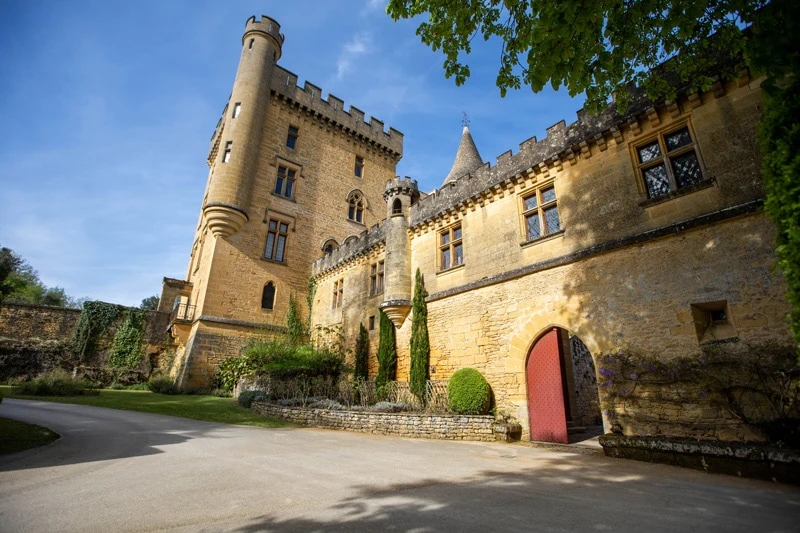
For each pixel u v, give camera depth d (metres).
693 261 7.84
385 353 14.63
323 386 14.33
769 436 6.14
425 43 6.77
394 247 15.12
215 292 19.38
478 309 11.95
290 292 22.11
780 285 6.72
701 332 7.57
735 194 7.56
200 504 4.04
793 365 6.27
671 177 8.61
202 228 23.98
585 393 14.23
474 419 9.79
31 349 19.50
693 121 8.41
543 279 10.43
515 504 4.25
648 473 5.99
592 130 10.09
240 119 21.69
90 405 11.91
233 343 19.20
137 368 21.31
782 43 3.22
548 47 5.54
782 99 4.12
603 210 9.59
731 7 5.23
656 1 5.52
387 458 6.75
